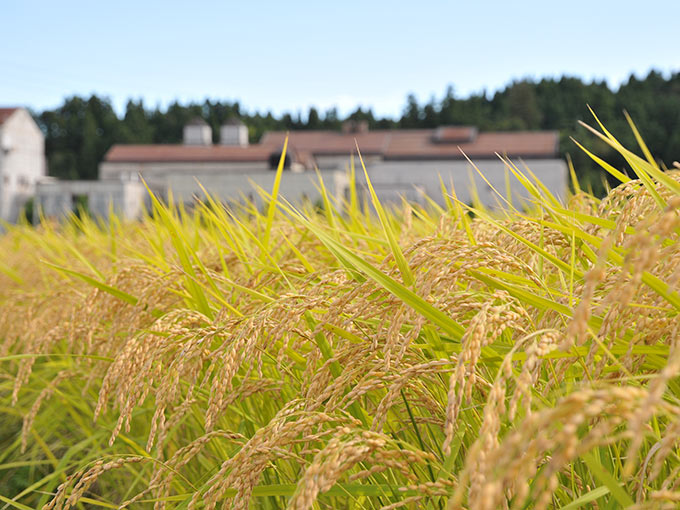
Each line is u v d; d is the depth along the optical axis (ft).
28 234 24.59
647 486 4.95
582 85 502.79
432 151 194.29
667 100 418.51
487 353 5.76
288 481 7.36
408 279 6.30
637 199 5.56
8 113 213.05
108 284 10.21
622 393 2.93
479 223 9.05
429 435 6.66
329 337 6.66
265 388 7.25
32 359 10.08
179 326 7.23
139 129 472.85
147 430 11.03
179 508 6.53
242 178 116.16
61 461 10.14
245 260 10.48
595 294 5.91
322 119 522.88
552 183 179.63
